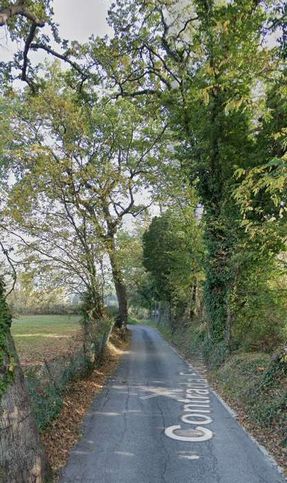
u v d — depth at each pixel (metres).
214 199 15.12
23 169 13.48
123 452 6.43
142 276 39.41
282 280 12.84
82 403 9.50
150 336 35.66
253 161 12.57
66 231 14.17
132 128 21.81
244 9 9.88
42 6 9.55
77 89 15.09
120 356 20.02
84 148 14.80
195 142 15.38
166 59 16.19
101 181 14.71
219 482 5.34
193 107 15.04
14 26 10.18
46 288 14.27
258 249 12.05
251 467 5.86
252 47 9.70
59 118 13.75
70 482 5.28
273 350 11.91
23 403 4.81
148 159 22.14
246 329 13.88
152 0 13.92
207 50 11.85
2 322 4.65
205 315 17.67
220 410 9.18
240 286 13.82
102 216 15.40
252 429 7.65
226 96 12.55
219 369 13.42
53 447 6.34
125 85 17.55
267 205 9.67
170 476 5.53
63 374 9.17
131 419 8.39
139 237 32.53
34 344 21.16
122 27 14.51
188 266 24.56
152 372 15.01
